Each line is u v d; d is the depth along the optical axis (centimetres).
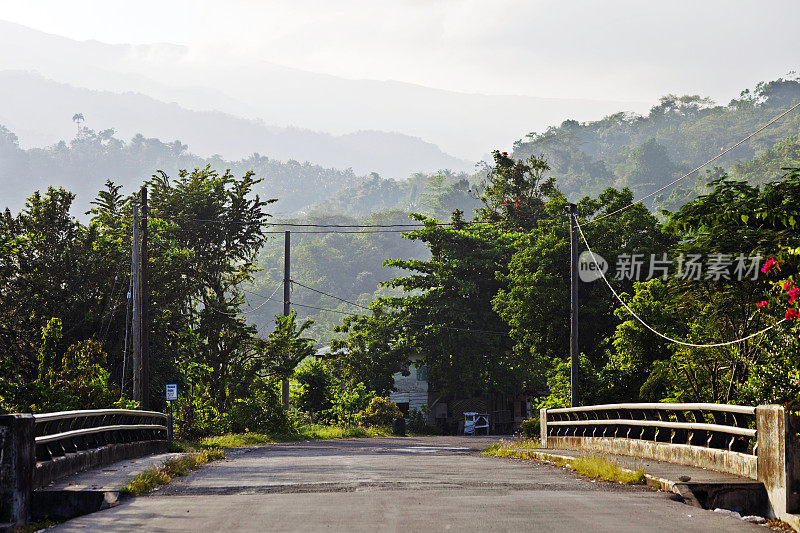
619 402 4269
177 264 5872
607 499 1689
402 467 2581
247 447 4625
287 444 5122
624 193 5188
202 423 5550
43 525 1551
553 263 5103
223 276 6869
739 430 1827
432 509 1537
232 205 6775
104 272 5038
